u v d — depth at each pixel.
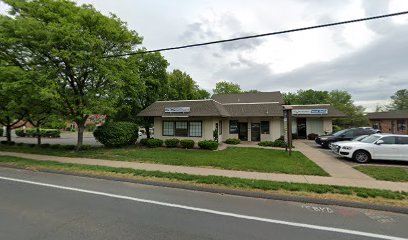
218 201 6.21
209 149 17.09
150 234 4.14
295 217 5.13
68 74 14.49
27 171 9.98
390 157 11.61
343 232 4.38
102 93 15.21
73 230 4.26
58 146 17.95
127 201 6.07
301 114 26.64
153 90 23.50
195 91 36.00
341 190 6.91
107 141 17.31
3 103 16.78
